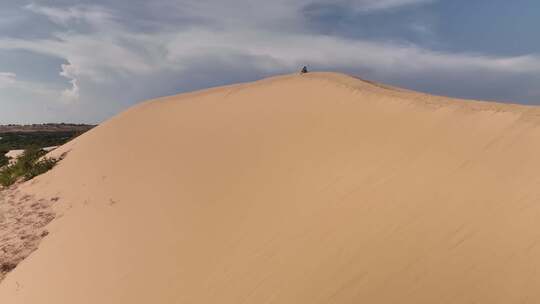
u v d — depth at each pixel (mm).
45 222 15570
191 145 18172
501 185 7570
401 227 7465
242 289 7652
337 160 11047
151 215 12672
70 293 9984
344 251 7445
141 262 10125
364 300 6320
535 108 10172
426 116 11297
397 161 9672
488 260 6230
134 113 28516
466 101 12305
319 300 6656
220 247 9352
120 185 16719
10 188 22453
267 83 22844
